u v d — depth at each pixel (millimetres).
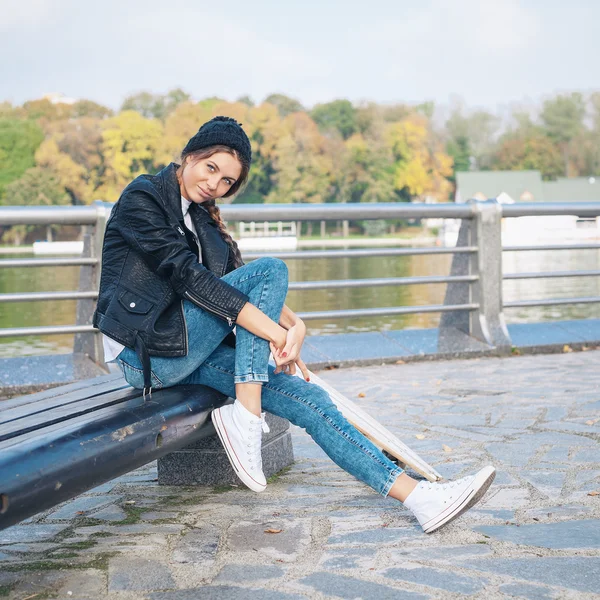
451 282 5781
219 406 2441
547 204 5879
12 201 92062
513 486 2670
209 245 2494
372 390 4598
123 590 1876
